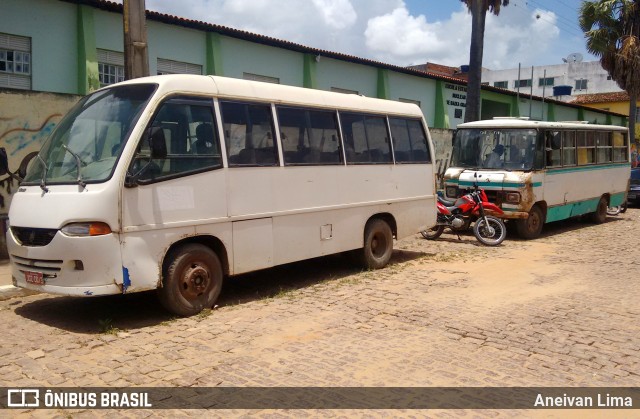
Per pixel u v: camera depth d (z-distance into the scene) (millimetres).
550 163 13688
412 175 10086
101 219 5871
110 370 5020
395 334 6145
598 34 28203
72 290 5945
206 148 6848
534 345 5840
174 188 6457
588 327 6480
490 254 11289
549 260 10711
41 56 13555
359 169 8977
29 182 6590
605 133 16641
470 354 5547
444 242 12758
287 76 18969
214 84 7051
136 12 8969
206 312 6836
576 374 5094
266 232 7527
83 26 13977
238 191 7152
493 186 13102
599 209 16672
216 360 5297
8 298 7461
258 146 7469
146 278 6199
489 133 13734
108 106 6688
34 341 5797
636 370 5211
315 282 8664
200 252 6758
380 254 9711
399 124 9906
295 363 5246
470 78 19969
